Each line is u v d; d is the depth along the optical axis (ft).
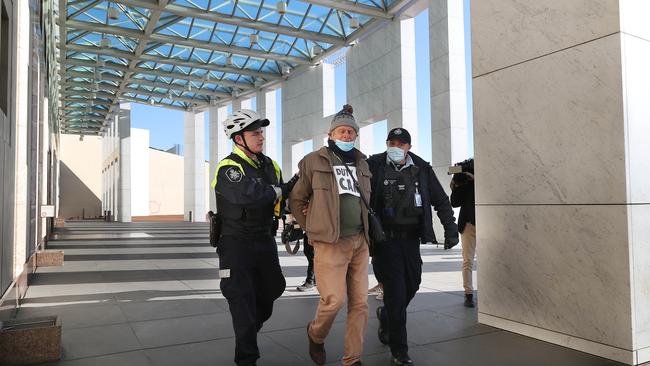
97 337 14.21
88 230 77.41
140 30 66.39
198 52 78.23
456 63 51.85
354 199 11.15
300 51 75.97
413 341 13.71
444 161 52.06
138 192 174.40
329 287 10.76
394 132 12.66
